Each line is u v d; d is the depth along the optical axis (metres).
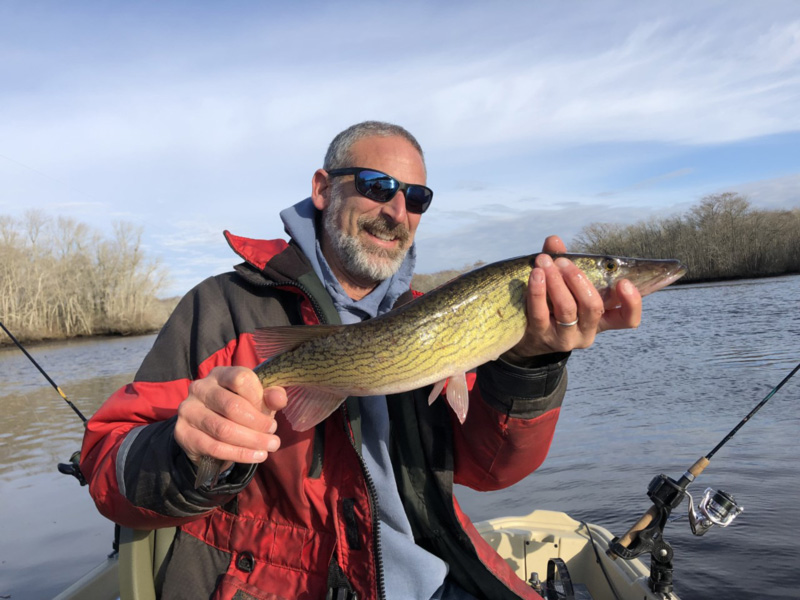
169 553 0.77
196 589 0.74
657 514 0.99
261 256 0.82
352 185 0.87
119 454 0.67
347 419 0.74
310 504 0.73
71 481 3.01
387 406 0.84
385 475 0.79
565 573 0.97
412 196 0.88
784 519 1.85
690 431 2.93
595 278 0.81
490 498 2.24
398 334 0.74
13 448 3.74
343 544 0.71
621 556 1.00
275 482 0.74
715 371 4.31
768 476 2.23
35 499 2.76
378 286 0.92
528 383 0.72
